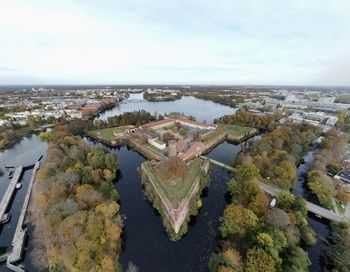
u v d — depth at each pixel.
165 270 59.50
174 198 77.88
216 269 52.69
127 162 129.12
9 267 58.28
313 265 61.12
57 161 102.62
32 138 184.75
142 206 86.38
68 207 67.62
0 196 95.62
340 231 66.12
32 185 99.38
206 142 151.00
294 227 63.69
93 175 91.12
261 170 101.88
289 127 163.12
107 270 51.66
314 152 138.50
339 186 90.56
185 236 71.19
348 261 55.03
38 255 60.50
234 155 141.25
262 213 70.06
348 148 140.75
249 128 199.00
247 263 50.97
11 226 76.69
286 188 90.06
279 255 56.97
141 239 69.81
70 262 54.03
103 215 67.50
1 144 157.75
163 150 134.25
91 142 170.38
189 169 101.31
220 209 84.50
